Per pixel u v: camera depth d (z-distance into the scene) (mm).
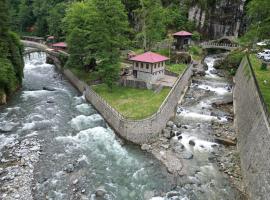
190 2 98062
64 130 39469
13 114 43781
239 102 45469
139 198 26688
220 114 45719
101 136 38219
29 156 32250
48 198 25766
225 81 63562
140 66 52375
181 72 59250
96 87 53531
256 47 69875
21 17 118938
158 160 33031
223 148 35938
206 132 39719
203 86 60531
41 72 72438
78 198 26047
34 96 53062
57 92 56562
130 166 31797
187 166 31922
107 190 27547
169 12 94500
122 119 37500
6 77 47531
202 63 74938
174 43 81688
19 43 58094
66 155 33094
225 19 97500
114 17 50188
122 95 48500
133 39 85250
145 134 36656
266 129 26922
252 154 28734
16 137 36625
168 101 43125
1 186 26875
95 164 31797
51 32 98062
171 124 41219
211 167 31891
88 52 57906
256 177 25641
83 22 58656
